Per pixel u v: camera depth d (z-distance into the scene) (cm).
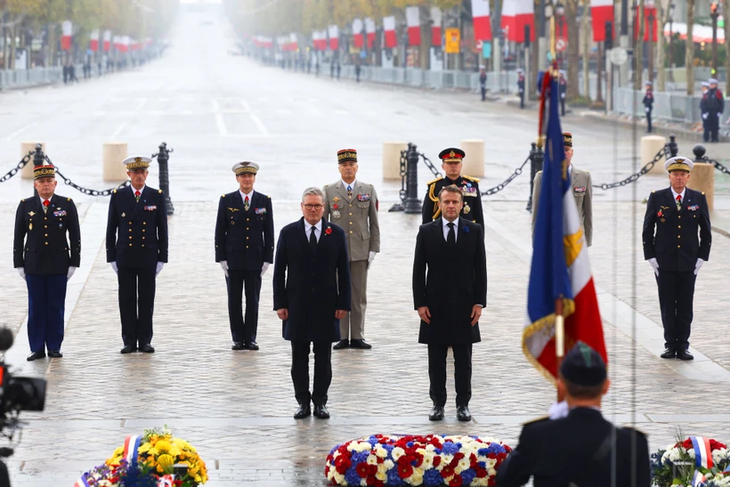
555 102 1939
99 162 11006
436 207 4262
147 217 4297
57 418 3444
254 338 4394
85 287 5481
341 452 2917
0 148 12119
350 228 4375
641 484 1761
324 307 3469
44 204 4188
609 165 10744
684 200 4181
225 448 3169
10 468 2956
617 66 16350
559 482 1742
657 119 15550
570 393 1783
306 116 17775
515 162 11238
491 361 4194
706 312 4991
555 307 1927
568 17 19238
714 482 2514
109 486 2539
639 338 4538
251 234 4350
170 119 16925
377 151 12212
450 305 3422
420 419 3478
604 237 6900
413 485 2911
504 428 3375
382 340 4531
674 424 3403
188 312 5009
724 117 13688
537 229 1953
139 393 3747
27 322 4459
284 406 3619
